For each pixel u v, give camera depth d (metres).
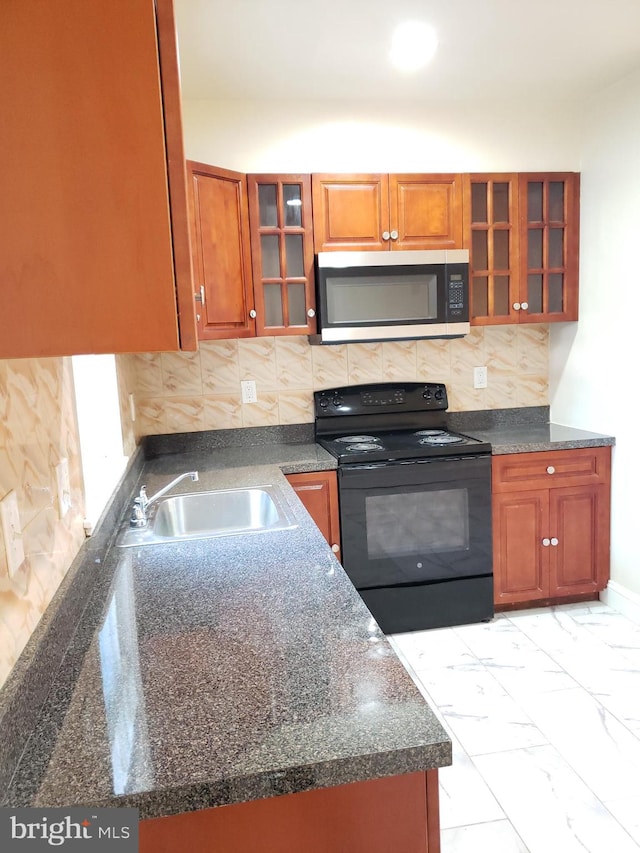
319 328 2.73
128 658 1.02
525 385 3.30
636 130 2.55
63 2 0.73
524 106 2.90
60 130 0.74
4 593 0.84
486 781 1.80
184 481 2.36
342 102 2.77
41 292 0.76
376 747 0.78
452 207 2.77
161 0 0.74
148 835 0.77
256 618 1.15
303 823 0.80
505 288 2.93
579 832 1.61
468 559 2.77
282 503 2.01
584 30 2.13
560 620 2.81
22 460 0.97
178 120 0.76
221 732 0.82
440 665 2.44
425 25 2.05
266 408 3.06
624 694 2.20
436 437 2.95
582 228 2.95
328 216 2.69
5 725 0.75
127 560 1.51
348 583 1.31
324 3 1.88
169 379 2.96
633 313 2.64
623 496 2.79
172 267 0.77
